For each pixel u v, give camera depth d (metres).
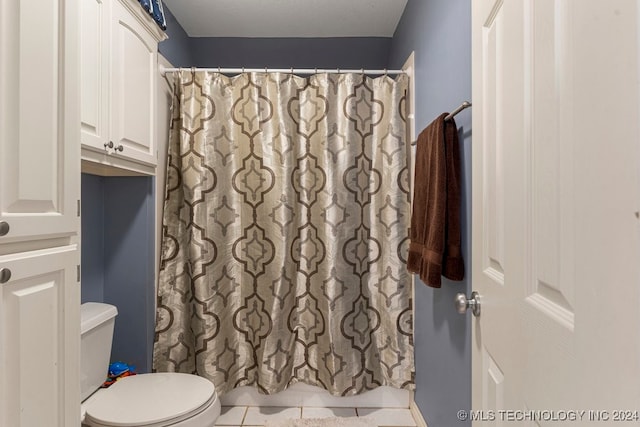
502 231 0.70
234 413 1.86
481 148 0.81
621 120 0.36
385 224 1.89
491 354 0.75
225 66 2.37
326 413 1.87
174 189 1.85
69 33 0.85
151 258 1.76
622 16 0.36
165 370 1.80
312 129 1.91
